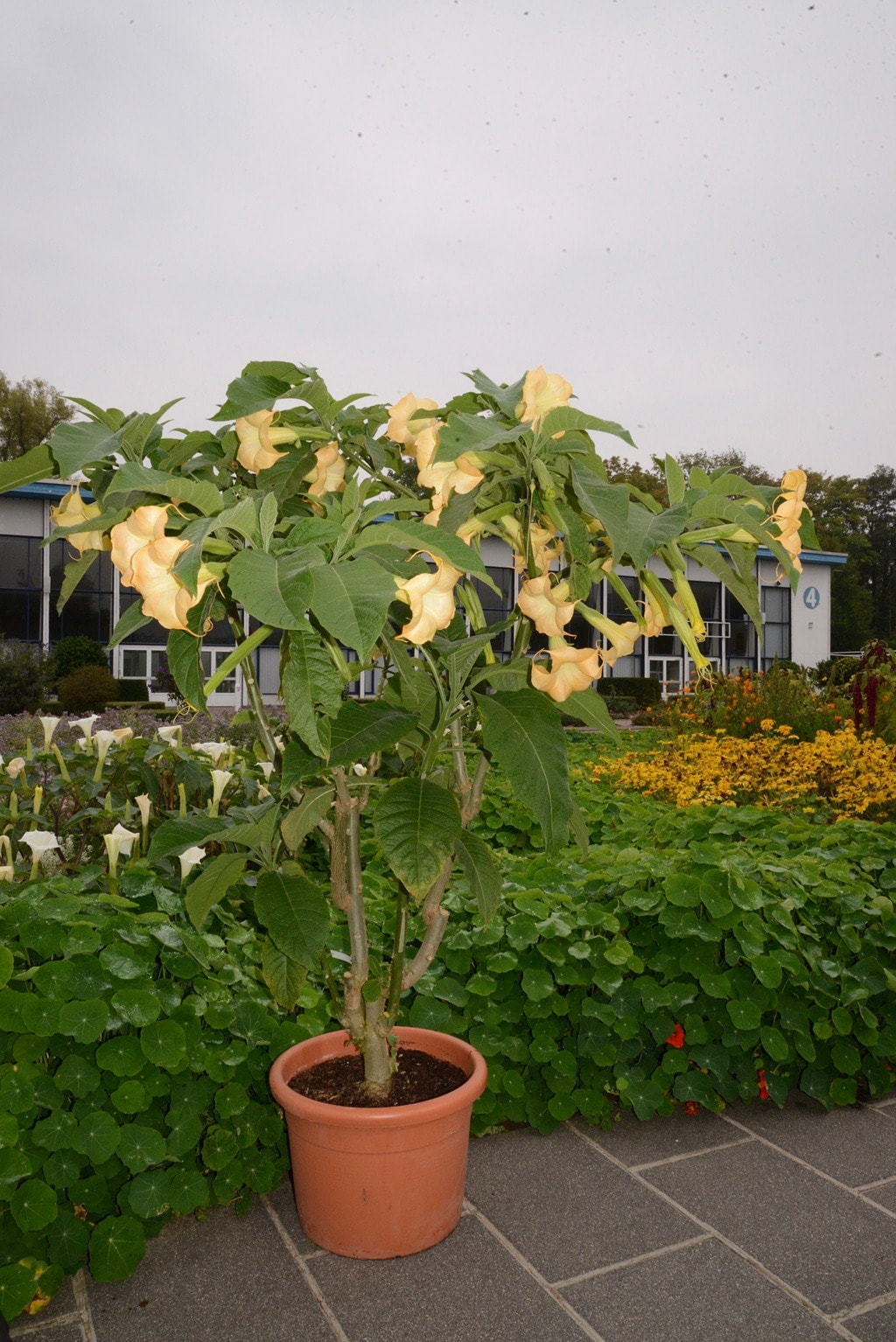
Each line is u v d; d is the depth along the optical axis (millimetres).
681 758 6926
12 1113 2055
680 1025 2885
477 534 2143
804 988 2967
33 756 3572
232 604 2209
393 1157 2104
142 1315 2000
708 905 2826
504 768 1910
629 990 2832
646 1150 2703
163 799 3746
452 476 1902
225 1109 2320
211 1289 2080
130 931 2330
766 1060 3031
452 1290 2064
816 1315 1984
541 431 1896
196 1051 2316
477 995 2824
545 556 2123
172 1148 2217
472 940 2826
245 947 2770
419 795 2000
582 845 2424
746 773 6172
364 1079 2350
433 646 2023
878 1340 1908
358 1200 2133
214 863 2201
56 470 2055
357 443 2291
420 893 1893
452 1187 2225
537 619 1846
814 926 3133
